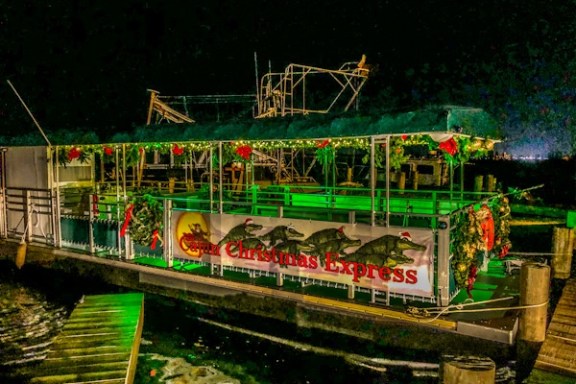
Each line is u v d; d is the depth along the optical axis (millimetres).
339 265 8344
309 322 8562
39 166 13844
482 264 9875
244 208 15023
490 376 5305
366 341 8773
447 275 7473
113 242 11906
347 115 8172
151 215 10906
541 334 7211
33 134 13586
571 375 6625
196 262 10266
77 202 14195
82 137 12219
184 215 10406
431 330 7406
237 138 9406
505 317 7359
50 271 13031
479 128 8336
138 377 8516
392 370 8414
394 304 8055
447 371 5465
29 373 8664
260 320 10055
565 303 8914
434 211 11930
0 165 14922
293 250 8867
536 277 7156
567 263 12070
